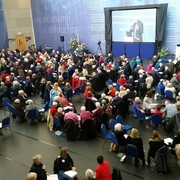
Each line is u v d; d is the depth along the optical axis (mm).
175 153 7000
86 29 23781
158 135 6793
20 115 10664
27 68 17266
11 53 21750
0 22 24875
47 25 26312
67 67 16953
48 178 5750
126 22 20828
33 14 26750
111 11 21250
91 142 8727
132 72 15102
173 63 14914
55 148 8461
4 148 8633
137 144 6848
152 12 19359
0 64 17250
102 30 22797
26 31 27094
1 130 9992
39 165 5527
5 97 11844
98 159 5656
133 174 6805
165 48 19703
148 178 6605
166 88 11422
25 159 7891
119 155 7699
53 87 11750
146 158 7512
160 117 8844
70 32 25016
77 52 21406
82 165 7395
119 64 17109
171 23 19203
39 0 25812
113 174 5586
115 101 10414
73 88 13656
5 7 25375
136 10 20047
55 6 25031
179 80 12773
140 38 20516
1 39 25219
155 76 13758
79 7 23516
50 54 23406
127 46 21391
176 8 18719
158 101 11922
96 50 23797
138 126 9625
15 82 13547
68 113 9078
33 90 14227
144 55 20750
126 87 12461
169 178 6566
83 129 8836
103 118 9297
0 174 7191
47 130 9844
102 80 14273
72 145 8602
